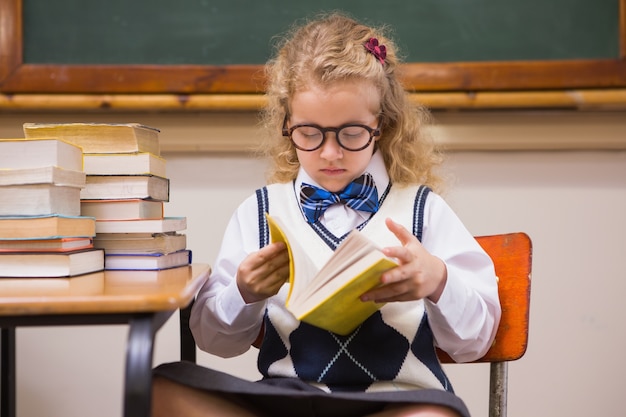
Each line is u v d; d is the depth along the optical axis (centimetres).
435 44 164
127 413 70
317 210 112
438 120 165
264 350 109
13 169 100
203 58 165
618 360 164
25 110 166
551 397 165
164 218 117
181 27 166
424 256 93
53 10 165
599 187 165
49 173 99
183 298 74
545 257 165
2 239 99
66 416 168
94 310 72
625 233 164
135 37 165
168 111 166
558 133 163
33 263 99
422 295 91
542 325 165
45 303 72
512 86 160
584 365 165
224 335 112
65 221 101
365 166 110
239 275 99
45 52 164
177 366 95
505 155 165
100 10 165
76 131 113
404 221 111
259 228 116
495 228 165
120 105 162
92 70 162
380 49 114
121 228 112
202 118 166
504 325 112
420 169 128
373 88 109
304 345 105
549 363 165
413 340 104
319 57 106
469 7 164
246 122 166
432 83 160
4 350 135
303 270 88
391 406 89
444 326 101
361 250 83
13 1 162
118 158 112
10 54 162
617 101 157
